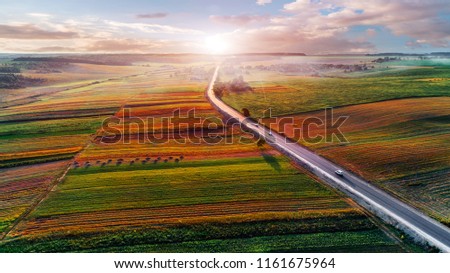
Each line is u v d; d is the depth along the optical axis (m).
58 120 89.56
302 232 36.59
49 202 43.94
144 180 50.06
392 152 59.75
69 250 34.41
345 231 36.62
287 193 45.28
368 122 81.31
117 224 38.59
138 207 42.25
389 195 45.41
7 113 99.06
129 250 34.19
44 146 67.62
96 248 34.59
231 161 57.56
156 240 35.72
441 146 61.72
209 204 42.78
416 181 48.72
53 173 53.62
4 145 68.69
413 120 79.75
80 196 45.38
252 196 44.59
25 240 35.94
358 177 51.28
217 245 34.88
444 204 42.66
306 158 59.47
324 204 42.16
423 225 38.12
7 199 45.25
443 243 34.81
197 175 51.62
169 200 43.91
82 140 71.31
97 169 54.69
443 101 98.69
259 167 54.50
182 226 37.94
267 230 36.91
